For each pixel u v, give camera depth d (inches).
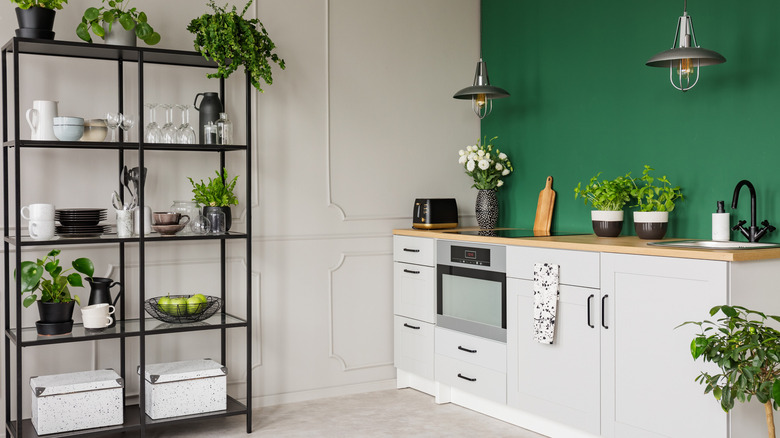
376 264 171.3
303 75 161.5
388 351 173.2
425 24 176.9
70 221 128.6
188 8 148.9
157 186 146.8
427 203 165.0
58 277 130.0
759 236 119.6
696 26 131.9
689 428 107.1
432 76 177.9
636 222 131.5
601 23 150.8
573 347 125.6
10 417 132.5
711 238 130.2
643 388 113.5
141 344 129.6
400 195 174.1
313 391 163.9
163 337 148.6
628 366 115.7
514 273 137.0
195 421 137.1
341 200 166.7
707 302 103.7
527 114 170.2
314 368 163.9
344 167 166.9
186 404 135.1
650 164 141.0
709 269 103.3
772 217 120.3
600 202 140.3
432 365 159.6
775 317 91.2
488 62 181.8
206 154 151.6
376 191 171.0
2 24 133.7
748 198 124.2
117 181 143.4
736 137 125.6
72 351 140.6
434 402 159.9
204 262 151.9
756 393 88.1
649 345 112.3
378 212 171.3
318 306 164.2
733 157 126.2
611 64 148.7
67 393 125.6
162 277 147.8
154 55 135.8
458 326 151.6
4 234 132.6
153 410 132.5
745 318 102.7
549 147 164.1
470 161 168.9
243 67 155.3
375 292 171.2
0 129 134.3
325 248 164.9
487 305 144.0
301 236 161.8
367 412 152.9
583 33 155.0
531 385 134.3
